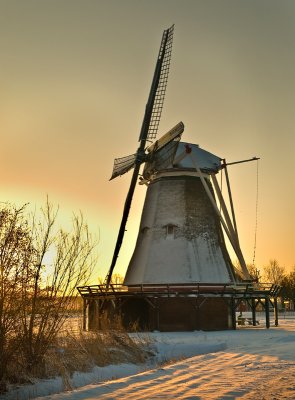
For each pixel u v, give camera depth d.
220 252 32.62
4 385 12.24
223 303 31.08
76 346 16.44
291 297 76.19
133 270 32.88
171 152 32.38
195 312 30.50
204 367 12.11
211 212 33.34
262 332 27.67
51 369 13.95
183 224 32.47
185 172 33.41
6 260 12.24
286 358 13.22
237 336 24.58
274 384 9.14
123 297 30.73
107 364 16.12
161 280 31.05
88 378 13.68
